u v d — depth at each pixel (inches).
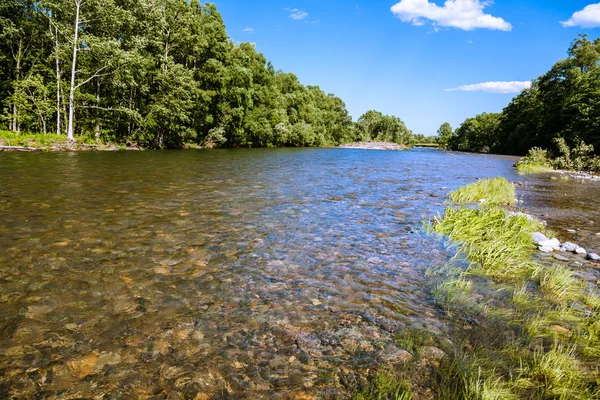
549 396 117.6
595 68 2139.5
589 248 293.6
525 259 257.6
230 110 1750.7
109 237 273.4
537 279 223.3
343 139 3740.2
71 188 457.7
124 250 247.0
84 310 165.5
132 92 1357.0
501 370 131.5
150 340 144.3
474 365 133.9
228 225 324.5
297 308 176.6
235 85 1793.8
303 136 2598.4
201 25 1665.8
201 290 191.8
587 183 796.6
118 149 1200.2
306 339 149.5
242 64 2030.0
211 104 1723.7
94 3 1137.4
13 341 139.7
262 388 119.3
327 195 509.0
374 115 4845.0
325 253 260.8
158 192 463.8
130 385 118.1
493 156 2175.2
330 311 174.7
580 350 145.9
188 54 1642.5
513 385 122.0
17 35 1078.4
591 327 162.7
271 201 444.5
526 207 477.4
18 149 927.7
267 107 2244.1
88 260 226.1
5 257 224.8
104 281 197.0
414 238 308.0
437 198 522.3
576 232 346.3
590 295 195.8
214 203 415.2
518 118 2800.2
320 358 136.8
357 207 432.8
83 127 1258.0
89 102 1275.8
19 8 1094.4
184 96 1413.6
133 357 133.1
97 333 147.6
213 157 1121.4
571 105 2028.8
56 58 1117.1
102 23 1198.3
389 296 193.6
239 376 124.8
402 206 450.9
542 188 682.8
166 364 129.7
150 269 216.7
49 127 1202.6
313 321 164.6
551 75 2445.9
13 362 127.5
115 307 169.3
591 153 1638.8
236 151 1545.3
